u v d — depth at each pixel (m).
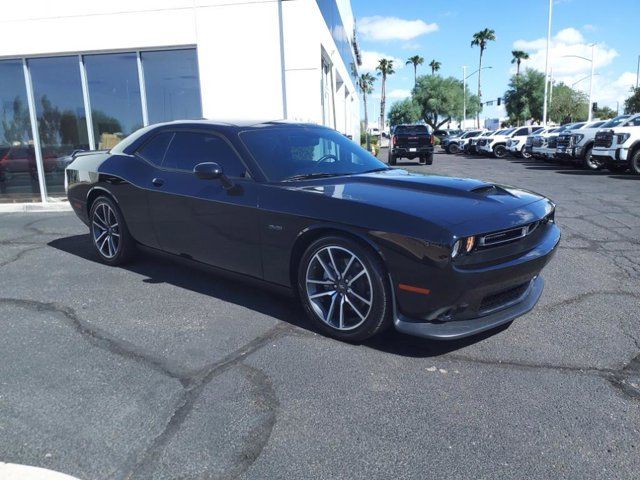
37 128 10.34
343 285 3.38
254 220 3.74
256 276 3.90
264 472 2.20
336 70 18.81
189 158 4.42
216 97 10.06
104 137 10.34
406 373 3.04
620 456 2.31
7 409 2.66
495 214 3.20
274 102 10.05
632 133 14.80
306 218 3.44
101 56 10.09
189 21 9.84
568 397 2.79
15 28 9.92
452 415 2.62
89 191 5.28
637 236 6.73
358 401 2.74
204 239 4.18
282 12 10.27
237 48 9.91
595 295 4.41
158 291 4.48
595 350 3.36
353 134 34.28
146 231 4.75
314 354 3.28
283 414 2.62
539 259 3.33
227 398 2.77
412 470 2.22
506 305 3.36
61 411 2.64
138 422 2.55
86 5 9.79
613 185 12.62
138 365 3.14
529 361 3.20
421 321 3.15
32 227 7.52
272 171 3.88
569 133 18.16
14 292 4.48
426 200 3.33
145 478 2.16
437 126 72.56
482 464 2.26
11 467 2.21
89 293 4.45
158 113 10.24
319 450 2.35
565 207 9.16
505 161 25.78
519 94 60.16
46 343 3.45
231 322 3.79
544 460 2.28
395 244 3.05
